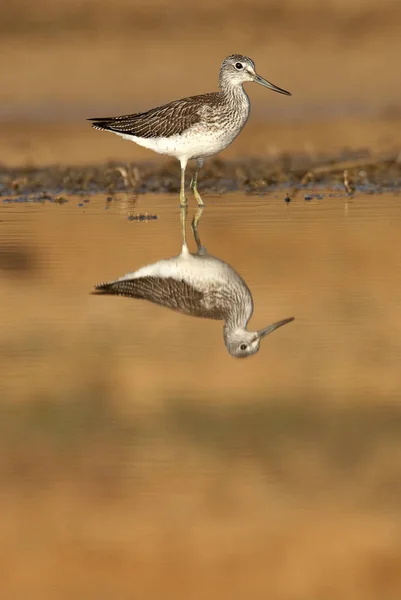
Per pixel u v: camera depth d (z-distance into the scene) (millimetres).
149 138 20484
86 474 8281
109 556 7051
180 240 17328
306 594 6566
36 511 7699
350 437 8906
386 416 9367
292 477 8156
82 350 11648
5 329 12438
